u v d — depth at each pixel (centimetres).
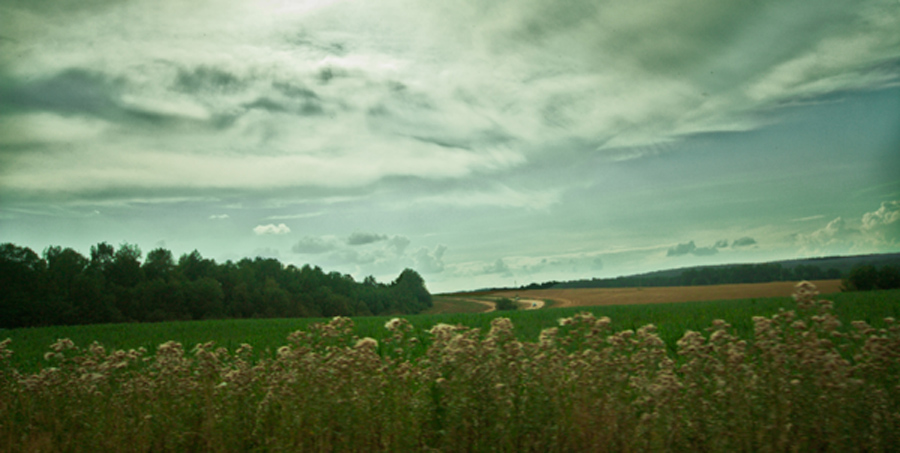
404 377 523
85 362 609
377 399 480
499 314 2959
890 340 440
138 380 583
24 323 7238
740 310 2192
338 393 472
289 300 10956
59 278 8181
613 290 12206
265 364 633
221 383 553
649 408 458
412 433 456
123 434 513
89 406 565
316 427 449
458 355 470
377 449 460
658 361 529
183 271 11188
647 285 12112
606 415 445
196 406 554
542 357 491
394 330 581
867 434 406
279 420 502
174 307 8906
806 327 461
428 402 481
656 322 1853
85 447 511
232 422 507
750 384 431
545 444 441
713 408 441
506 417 441
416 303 13825
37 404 585
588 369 480
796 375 429
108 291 8612
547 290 15112
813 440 412
